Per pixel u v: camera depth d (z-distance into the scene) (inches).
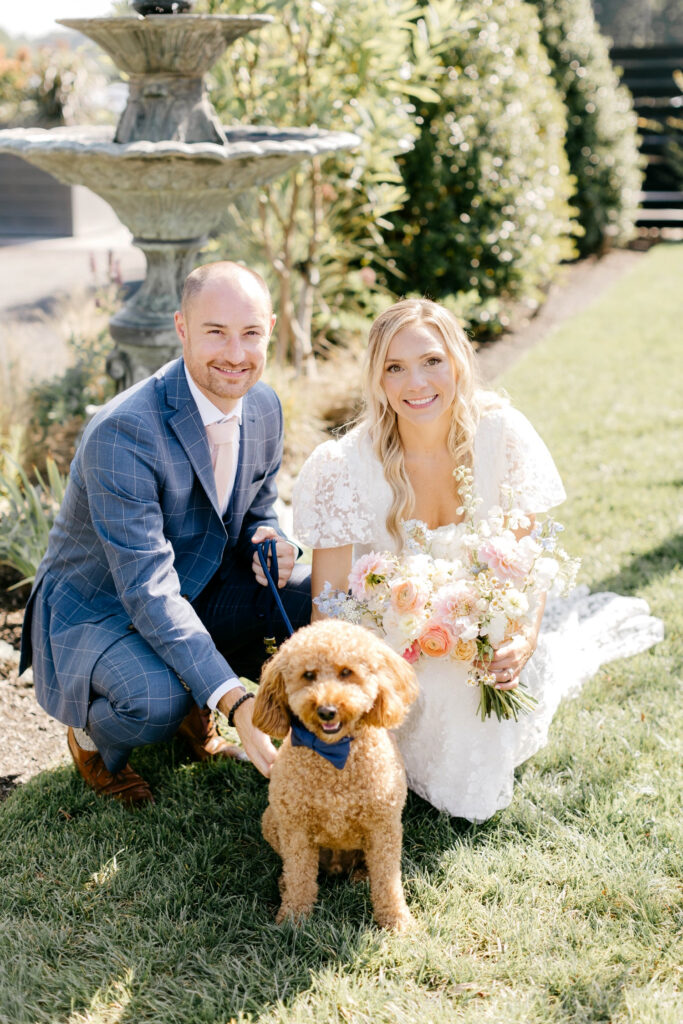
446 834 101.8
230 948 86.0
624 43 1210.6
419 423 101.4
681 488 197.6
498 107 320.2
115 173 152.1
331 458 106.3
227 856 98.3
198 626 96.6
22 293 367.6
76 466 102.0
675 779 108.0
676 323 357.7
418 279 326.0
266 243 247.9
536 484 108.0
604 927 87.3
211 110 164.9
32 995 81.0
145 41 150.5
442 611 95.3
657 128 643.5
